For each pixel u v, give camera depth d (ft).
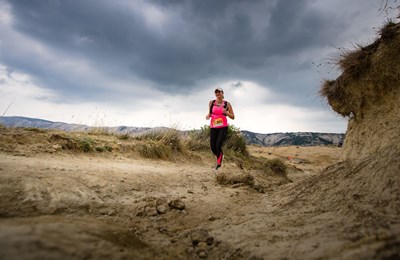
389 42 12.16
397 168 8.32
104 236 5.93
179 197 13.29
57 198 9.39
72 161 16.56
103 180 13.50
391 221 5.96
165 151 27.71
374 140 11.76
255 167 30.50
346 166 11.34
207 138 40.78
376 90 12.80
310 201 10.09
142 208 10.78
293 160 62.54
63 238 4.67
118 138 27.94
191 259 6.78
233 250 7.07
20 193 8.88
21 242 3.83
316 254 5.65
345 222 6.87
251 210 11.47
